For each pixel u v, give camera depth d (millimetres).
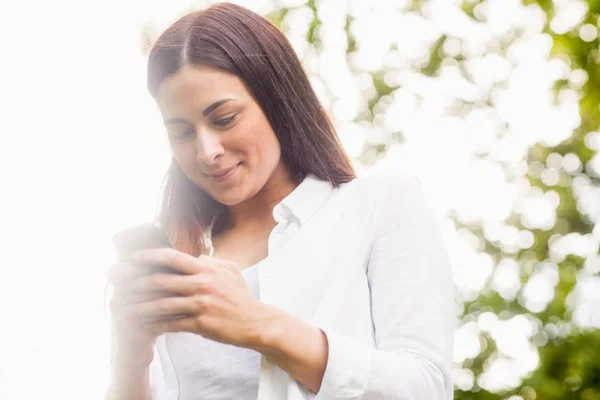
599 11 9562
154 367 1958
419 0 10094
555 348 8969
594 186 9617
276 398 1647
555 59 9695
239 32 1909
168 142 2035
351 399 1581
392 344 1717
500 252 9484
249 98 1882
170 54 1854
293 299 1787
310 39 10227
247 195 1897
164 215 2197
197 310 1523
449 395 1729
